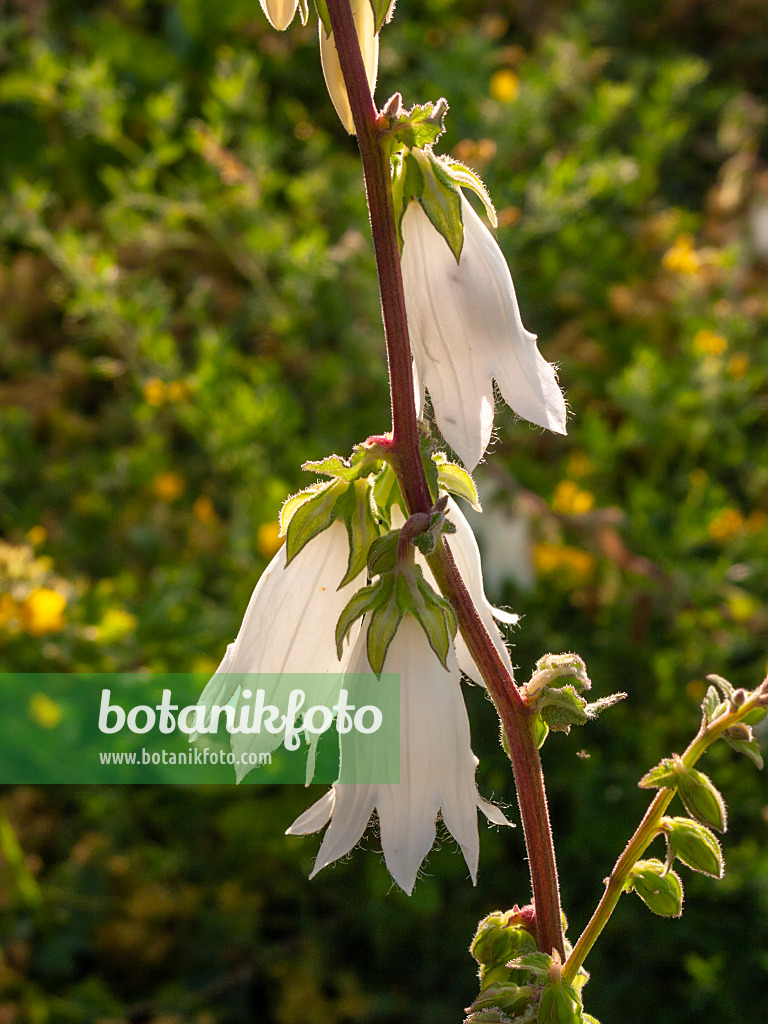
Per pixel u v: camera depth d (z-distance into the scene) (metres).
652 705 3.45
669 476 4.34
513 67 5.57
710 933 3.05
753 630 3.59
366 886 3.24
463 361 1.20
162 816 3.42
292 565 1.23
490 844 3.26
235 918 3.23
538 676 1.21
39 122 5.11
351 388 4.17
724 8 5.94
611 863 3.15
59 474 4.21
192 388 4.05
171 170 5.05
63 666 3.38
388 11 1.09
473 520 3.58
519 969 1.28
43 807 3.49
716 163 5.46
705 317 4.35
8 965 3.14
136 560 4.00
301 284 4.11
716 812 1.20
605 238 4.72
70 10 5.58
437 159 1.10
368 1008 3.10
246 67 4.52
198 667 3.43
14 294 4.77
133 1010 3.11
